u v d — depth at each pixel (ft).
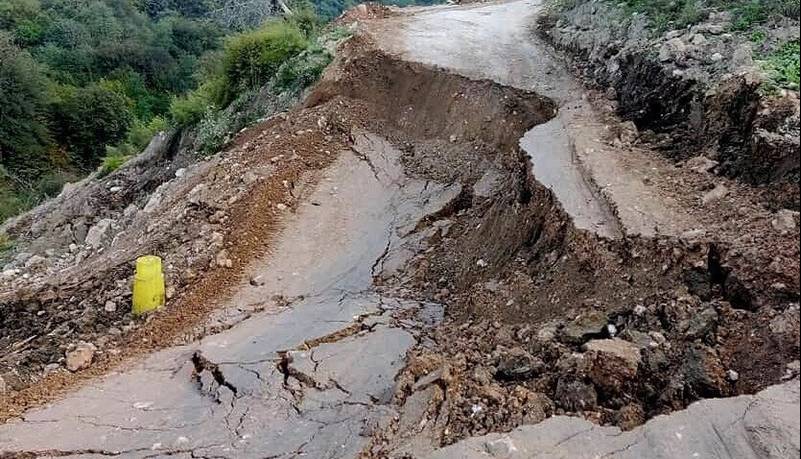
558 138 25.70
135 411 18.99
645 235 17.85
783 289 14.96
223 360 20.97
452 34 45.39
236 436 17.11
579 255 19.15
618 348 14.82
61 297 27.58
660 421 12.71
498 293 21.31
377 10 56.95
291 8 103.24
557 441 12.76
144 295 24.56
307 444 16.25
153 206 36.37
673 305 16.08
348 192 32.19
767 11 25.85
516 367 16.25
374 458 14.73
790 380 13.07
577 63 36.73
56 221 49.21
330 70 41.24
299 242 28.58
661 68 26.94
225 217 29.48
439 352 19.07
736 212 18.03
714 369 14.14
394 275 26.00
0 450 17.63
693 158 21.83
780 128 19.20
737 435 12.12
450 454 12.67
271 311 24.17
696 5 29.40
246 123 44.55
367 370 19.20
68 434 18.15
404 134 36.86
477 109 34.17
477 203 28.58
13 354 23.49
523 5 58.44
